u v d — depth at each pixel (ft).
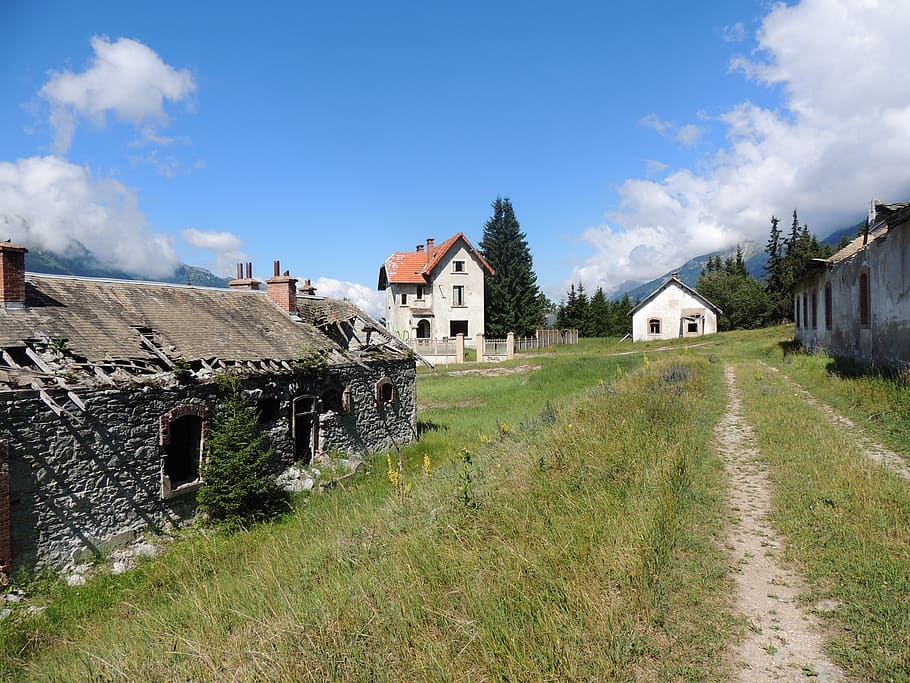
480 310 162.50
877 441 33.22
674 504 23.35
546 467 29.81
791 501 24.17
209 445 41.27
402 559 21.38
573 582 17.31
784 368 71.20
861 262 59.67
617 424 36.60
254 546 35.01
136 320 43.78
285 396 49.37
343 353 58.13
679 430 36.63
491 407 80.02
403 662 14.92
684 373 63.98
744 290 203.82
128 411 36.11
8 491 29.94
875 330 55.01
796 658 14.21
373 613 17.52
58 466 32.35
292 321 60.39
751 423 40.29
